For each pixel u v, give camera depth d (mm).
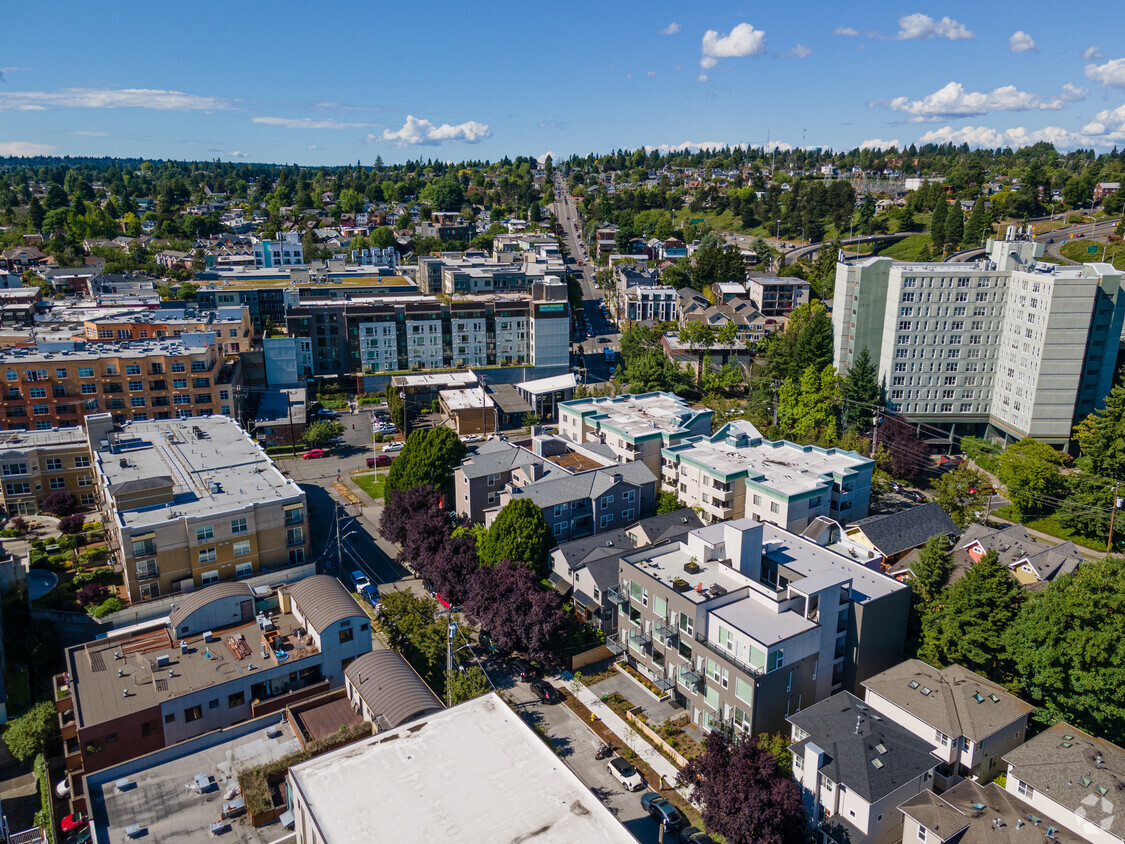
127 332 141750
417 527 84188
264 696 58219
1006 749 56750
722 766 50812
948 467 126438
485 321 169250
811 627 58594
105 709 53125
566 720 64188
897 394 136000
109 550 83375
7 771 59344
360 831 34750
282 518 81312
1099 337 122938
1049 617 59344
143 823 44344
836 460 97250
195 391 123750
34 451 91875
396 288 196125
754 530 66250
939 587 71812
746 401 161625
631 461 101625
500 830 34875
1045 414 123438
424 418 144125
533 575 73438
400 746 40719
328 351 165250
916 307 131625
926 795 51062
